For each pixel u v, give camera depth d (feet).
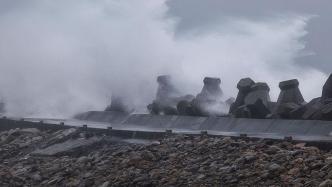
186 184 49.83
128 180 53.47
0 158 80.12
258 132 76.59
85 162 65.62
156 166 57.77
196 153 59.67
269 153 54.03
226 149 58.49
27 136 90.33
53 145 78.84
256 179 46.78
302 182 43.80
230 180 48.06
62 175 61.46
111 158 64.49
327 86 79.66
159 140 70.59
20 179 62.18
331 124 69.36
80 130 84.69
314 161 47.55
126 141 75.61
